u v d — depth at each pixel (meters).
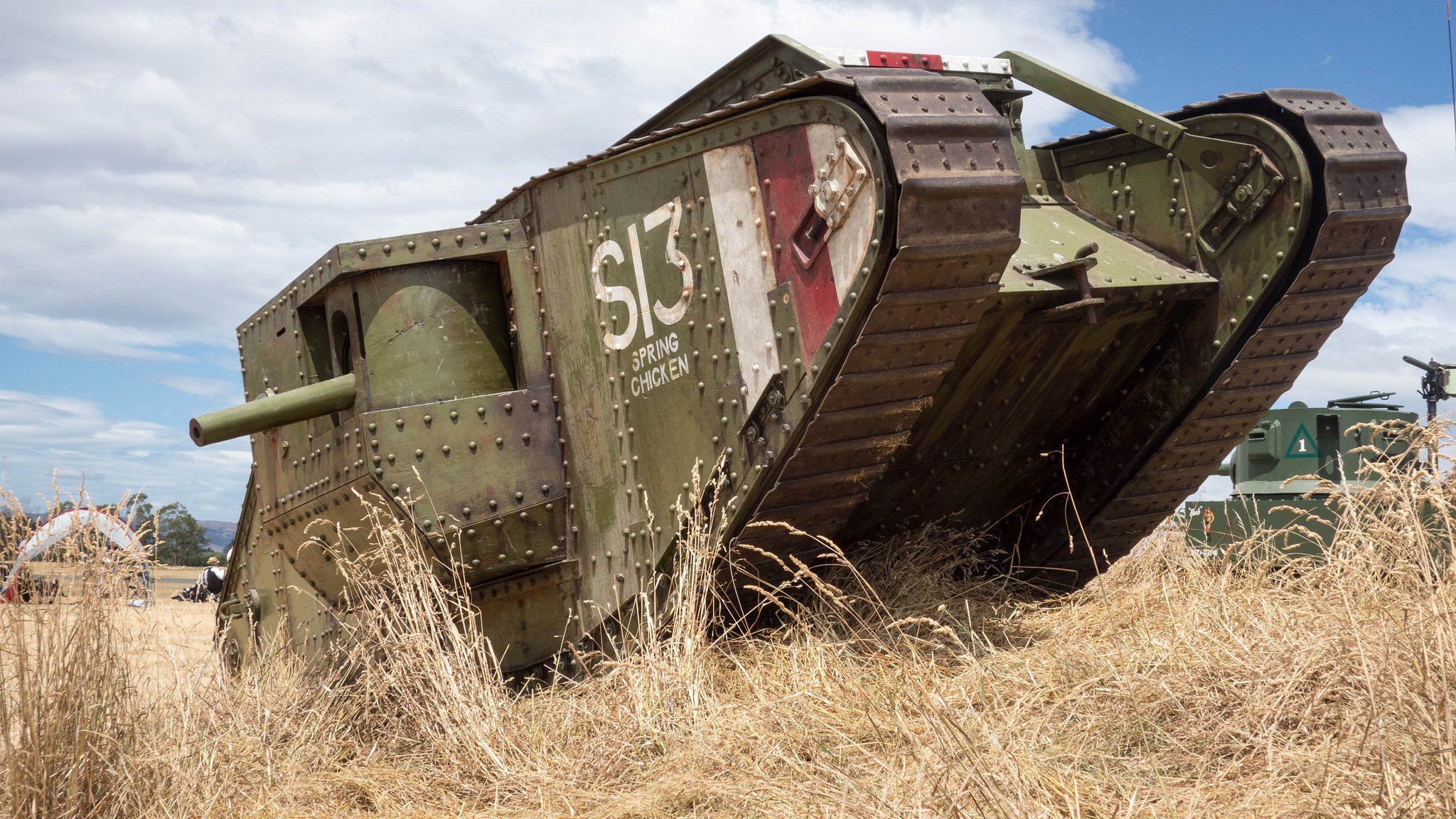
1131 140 6.24
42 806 4.19
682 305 5.49
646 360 5.74
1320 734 3.82
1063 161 6.62
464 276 6.47
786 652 5.29
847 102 4.53
